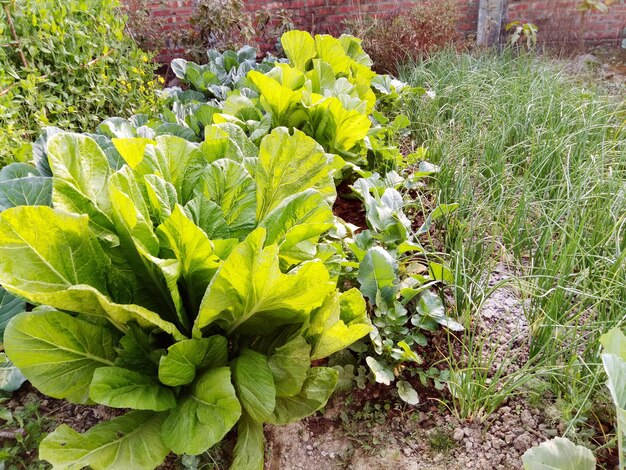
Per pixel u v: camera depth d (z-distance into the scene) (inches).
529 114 126.6
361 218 106.5
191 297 56.7
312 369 54.8
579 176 91.6
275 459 59.9
